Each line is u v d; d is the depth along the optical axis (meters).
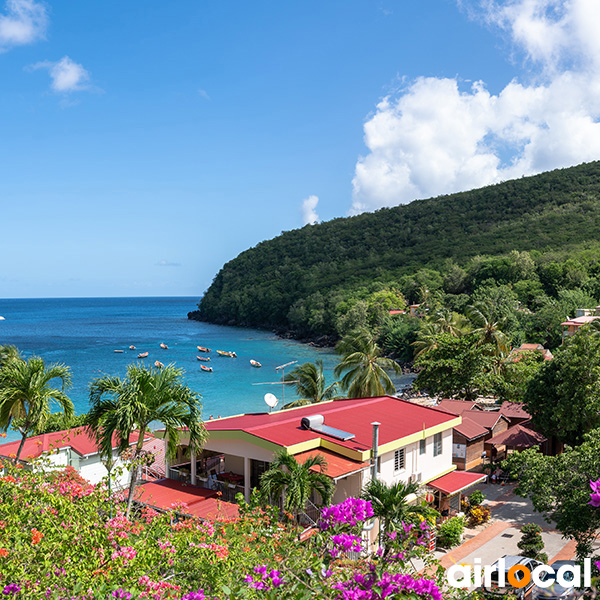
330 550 7.51
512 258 138.88
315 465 24.20
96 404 20.89
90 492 13.01
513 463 24.34
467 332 84.56
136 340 176.50
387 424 30.41
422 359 59.34
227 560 10.43
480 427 43.53
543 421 37.19
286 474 21.59
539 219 196.50
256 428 27.36
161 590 8.55
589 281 122.56
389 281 176.00
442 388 55.16
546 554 24.94
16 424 23.38
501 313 97.50
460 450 42.12
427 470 30.83
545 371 38.56
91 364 120.50
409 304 157.50
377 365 51.00
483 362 55.12
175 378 21.00
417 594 6.35
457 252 186.38
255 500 16.02
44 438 31.77
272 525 12.88
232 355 134.50
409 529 8.66
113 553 8.98
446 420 32.38
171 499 26.02
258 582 7.00
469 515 30.75
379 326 133.38
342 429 28.81
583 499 20.03
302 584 6.81
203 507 24.81
